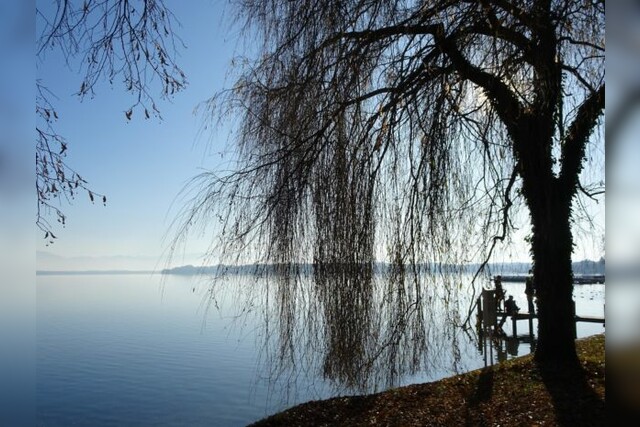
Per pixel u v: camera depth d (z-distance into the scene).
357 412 8.73
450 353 6.12
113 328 35.41
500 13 5.95
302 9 6.40
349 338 5.88
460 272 6.49
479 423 7.28
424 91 6.28
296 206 6.17
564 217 9.13
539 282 9.49
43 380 20.00
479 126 7.11
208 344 26.84
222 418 14.49
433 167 6.01
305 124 6.31
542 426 6.69
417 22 6.20
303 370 6.09
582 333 26.52
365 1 6.24
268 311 6.20
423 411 8.22
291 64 6.44
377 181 6.18
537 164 8.56
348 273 5.93
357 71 6.15
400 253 5.97
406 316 5.91
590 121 8.41
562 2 6.05
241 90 6.76
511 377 9.05
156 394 17.45
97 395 17.69
